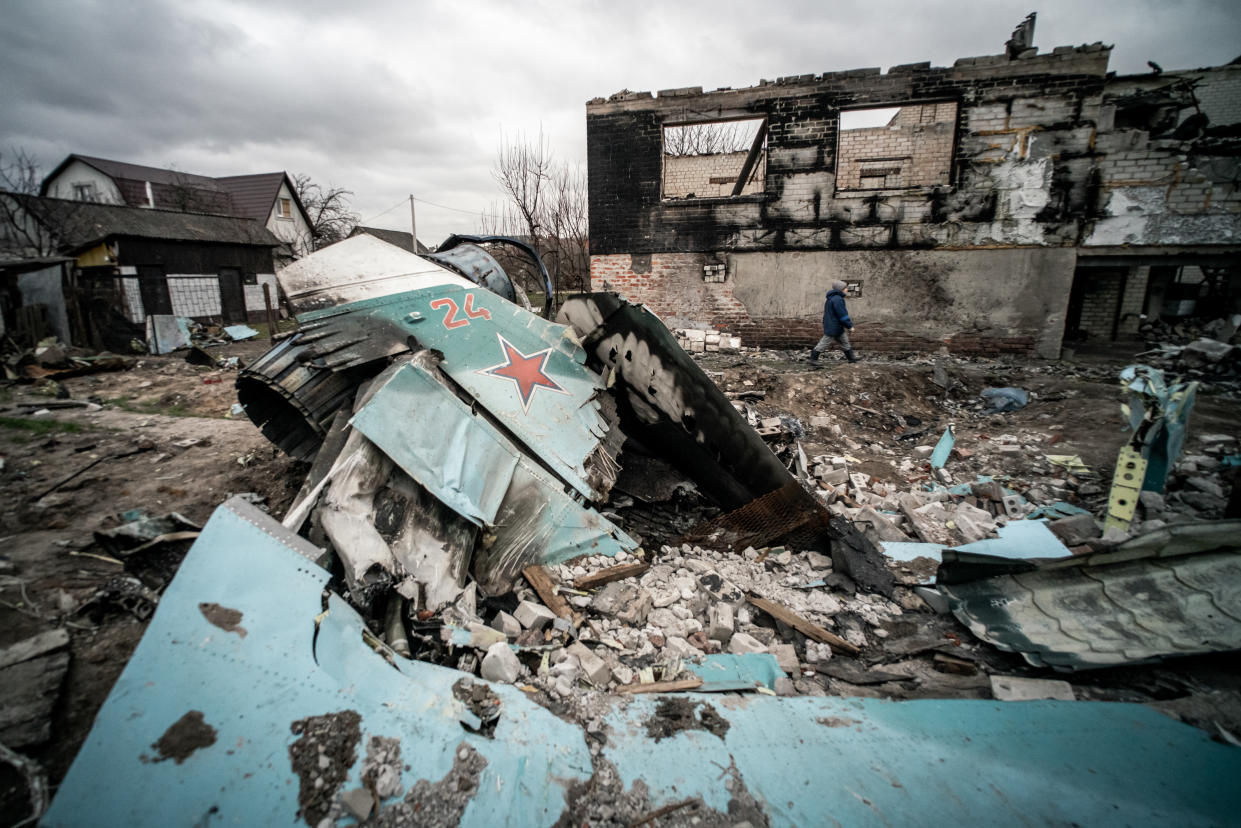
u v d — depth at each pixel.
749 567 3.51
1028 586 2.97
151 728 1.55
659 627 2.92
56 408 6.44
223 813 1.47
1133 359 8.85
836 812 1.81
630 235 10.55
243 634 1.83
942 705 2.35
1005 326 9.23
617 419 3.91
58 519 3.61
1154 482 4.18
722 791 1.88
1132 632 2.58
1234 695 2.29
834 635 2.92
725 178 14.81
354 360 3.31
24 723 1.95
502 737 1.91
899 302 9.59
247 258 17.08
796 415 6.73
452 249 4.97
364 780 1.62
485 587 3.00
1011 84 8.55
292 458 4.62
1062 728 2.17
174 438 5.37
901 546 3.88
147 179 26.89
